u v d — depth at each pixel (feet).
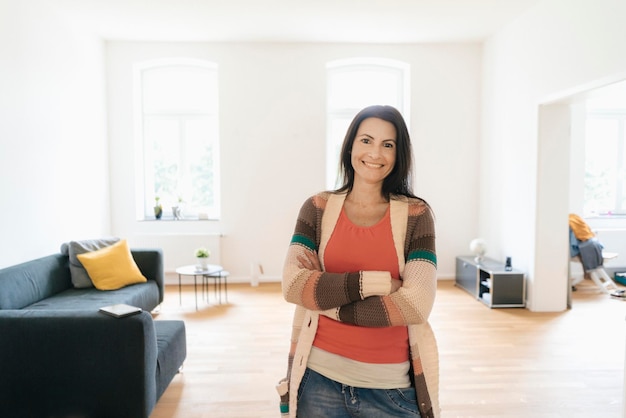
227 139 17.75
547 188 13.74
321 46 17.71
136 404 6.85
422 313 3.13
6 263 11.23
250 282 18.02
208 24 15.67
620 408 8.00
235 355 10.41
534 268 13.91
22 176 11.91
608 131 20.79
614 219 20.07
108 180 17.53
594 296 16.01
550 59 13.03
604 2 10.61
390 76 18.98
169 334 8.54
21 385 6.89
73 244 12.33
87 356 6.83
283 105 17.76
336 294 3.17
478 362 9.98
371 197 3.75
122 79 17.46
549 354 10.46
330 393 3.40
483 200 17.89
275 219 17.99
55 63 13.69
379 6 14.21
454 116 18.11
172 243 17.57
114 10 14.30
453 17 15.16
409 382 3.54
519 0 13.61
